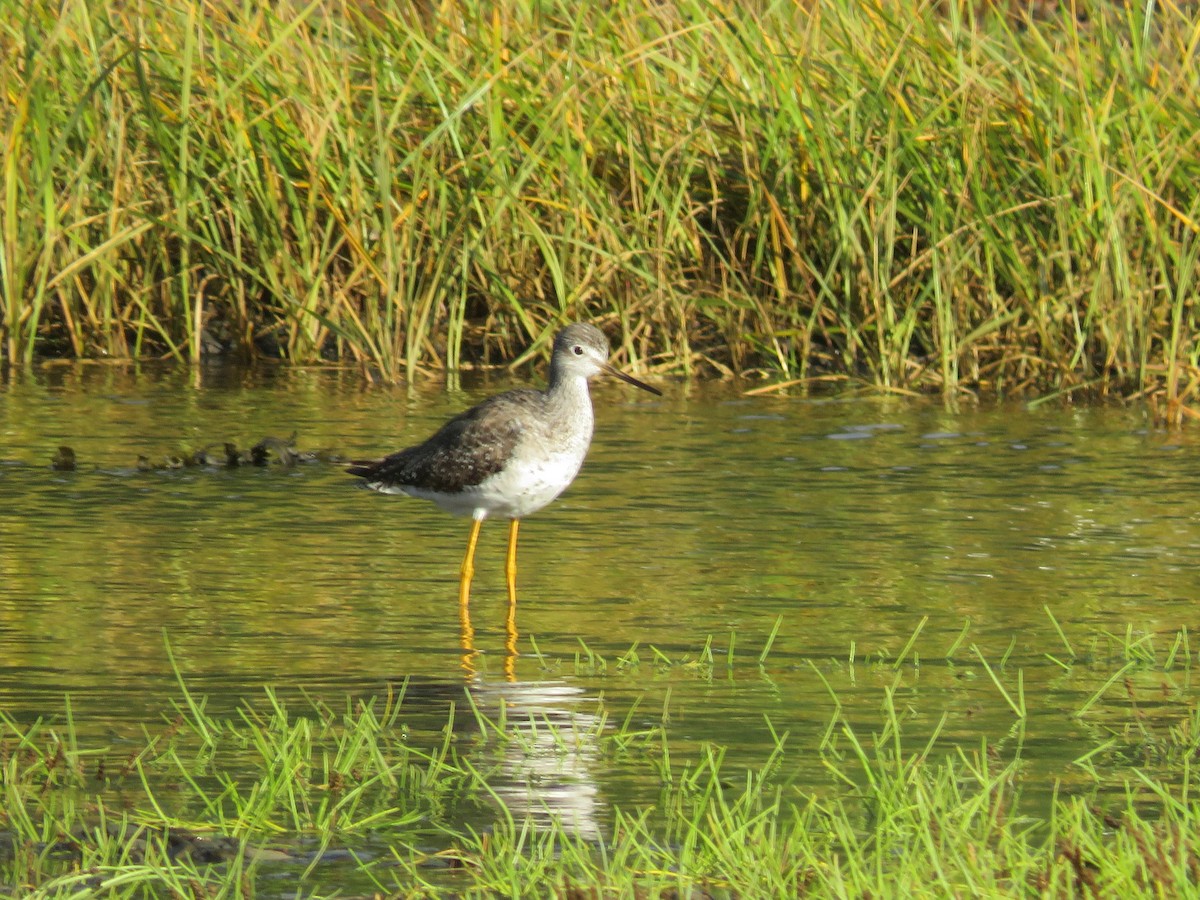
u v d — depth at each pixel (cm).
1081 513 1370
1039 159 1914
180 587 1144
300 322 2070
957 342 1980
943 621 1074
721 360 2111
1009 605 1109
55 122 2069
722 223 2117
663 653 1009
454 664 986
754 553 1246
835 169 1973
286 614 1084
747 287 2088
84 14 2047
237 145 2008
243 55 2017
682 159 1994
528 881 679
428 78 1927
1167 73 1902
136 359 2103
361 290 2077
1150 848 656
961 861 650
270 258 2088
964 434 1705
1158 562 1218
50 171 1989
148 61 2041
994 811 704
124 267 2139
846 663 989
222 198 2044
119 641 1020
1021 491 1452
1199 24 1880
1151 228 1839
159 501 1396
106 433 1661
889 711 859
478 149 2008
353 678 957
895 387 1956
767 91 2020
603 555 1244
